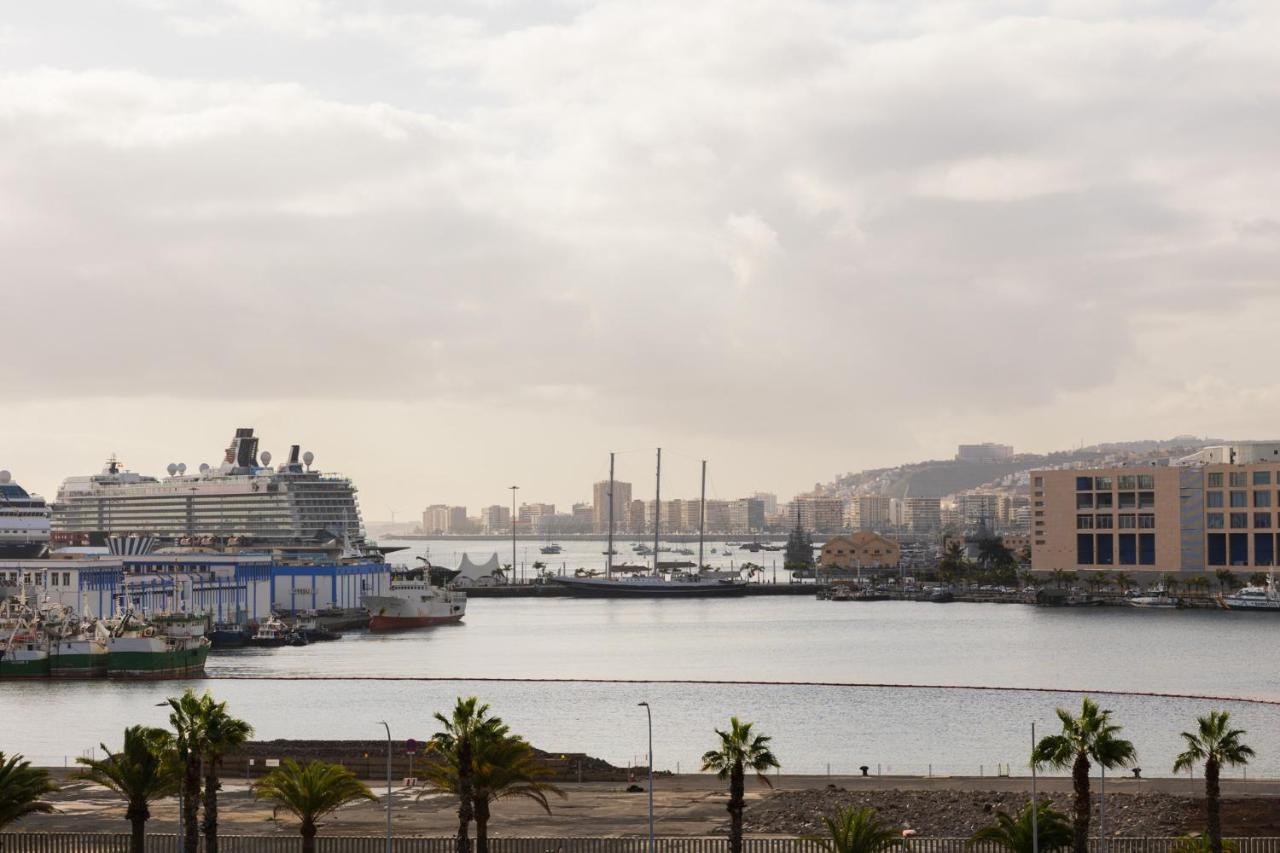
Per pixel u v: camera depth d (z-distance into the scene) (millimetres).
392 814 128500
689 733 190250
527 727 196625
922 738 184375
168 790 98938
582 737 187500
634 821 124562
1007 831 92938
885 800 129375
